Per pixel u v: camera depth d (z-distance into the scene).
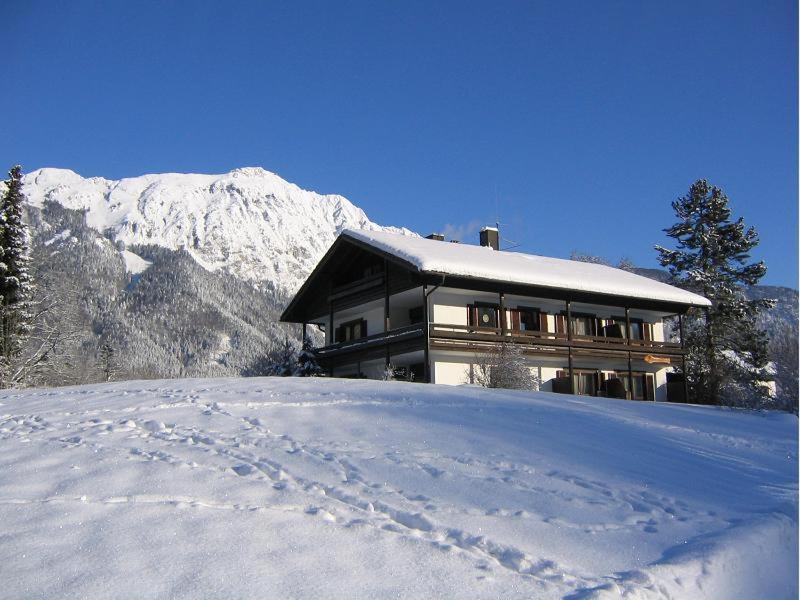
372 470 8.10
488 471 8.48
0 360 32.72
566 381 30.91
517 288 29.73
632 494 8.18
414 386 16.27
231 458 8.22
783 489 9.28
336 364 33.47
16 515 6.02
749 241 43.78
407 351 28.64
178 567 5.05
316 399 12.96
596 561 6.07
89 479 7.12
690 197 45.91
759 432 14.13
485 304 30.64
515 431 10.95
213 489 6.94
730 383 39.00
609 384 31.44
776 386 41.06
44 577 4.80
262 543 5.59
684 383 34.34
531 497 7.63
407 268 27.44
